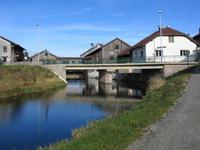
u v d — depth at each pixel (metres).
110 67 69.75
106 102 39.59
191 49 76.94
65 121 26.27
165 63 67.94
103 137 12.94
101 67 69.81
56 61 74.56
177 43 76.75
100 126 15.73
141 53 79.94
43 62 74.69
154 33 82.44
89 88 64.56
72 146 12.20
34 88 53.59
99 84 79.00
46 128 23.52
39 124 25.16
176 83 34.00
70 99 43.09
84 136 14.01
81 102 39.78
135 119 15.93
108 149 11.45
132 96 46.84
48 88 58.12
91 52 129.62
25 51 129.62
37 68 65.56
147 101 24.19
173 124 15.12
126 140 12.48
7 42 100.69
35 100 41.47
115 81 89.69
